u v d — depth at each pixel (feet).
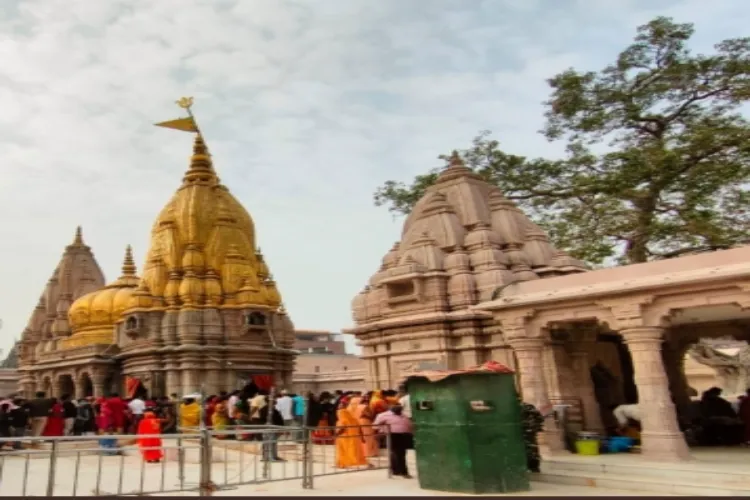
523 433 45.85
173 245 130.31
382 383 80.74
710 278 43.52
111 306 142.41
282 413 75.46
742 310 53.26
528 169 109.09
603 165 99.35
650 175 92.22
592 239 99.40
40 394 79.30
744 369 119.96
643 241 96.17
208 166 145.69
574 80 102.27
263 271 137.28
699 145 90.17
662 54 100.42
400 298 79.82
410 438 50.16
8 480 53.36
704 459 47.06
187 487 48.01
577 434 55.11
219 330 120.47
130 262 156.35
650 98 100.01
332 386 161.27
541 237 83.30
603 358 70.69
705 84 97.96
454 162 91.66
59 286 172.96
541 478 46.83
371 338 83.05
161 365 118.01
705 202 94.22
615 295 49.11
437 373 44.11
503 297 57.88
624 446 53.47
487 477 41.11
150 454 65.57
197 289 123.65
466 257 78.84
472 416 42.04
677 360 69.72
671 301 46.85
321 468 58.75
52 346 155.74
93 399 102.63
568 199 108.37
